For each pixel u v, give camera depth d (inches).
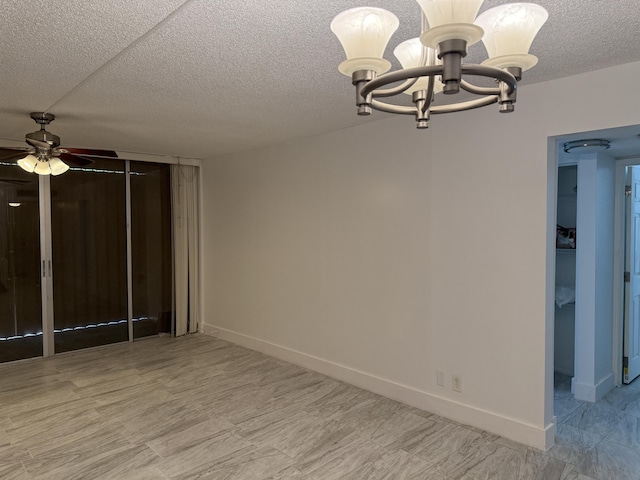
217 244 222.8
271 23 73.8
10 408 137.9
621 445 113.1
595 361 141.9
